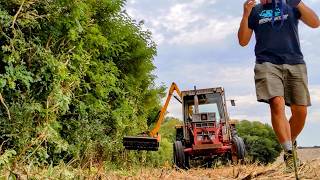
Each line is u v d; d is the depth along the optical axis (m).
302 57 4.42
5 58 6.02
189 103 13.20
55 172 4.68
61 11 7.16
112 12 10.60
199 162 12.70
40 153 6.11
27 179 4.32
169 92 12.20
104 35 10.62
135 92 12.71
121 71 12.30
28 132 6.28
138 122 13.67
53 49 7.35
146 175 5.79
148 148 9.84
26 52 6.62
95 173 4.96
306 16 4.34
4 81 5.86
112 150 9.98
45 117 6.69
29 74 6.27
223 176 5.88
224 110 12.90
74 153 7.77
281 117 4.26
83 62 7.93
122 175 5.68
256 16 4.44
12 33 6.46
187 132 12.86
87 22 8.70
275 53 4.35
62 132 8.31
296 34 4.40
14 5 6.33
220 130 12.62
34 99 6.76
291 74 4.36
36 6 6.80
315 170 4.33
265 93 4.30
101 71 9.67
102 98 10.27
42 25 7.03
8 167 4.38
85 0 8.62
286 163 4.41
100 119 9.89
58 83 6.83
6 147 6.18
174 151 11.97
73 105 8.79
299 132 4.59
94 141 8.90
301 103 4.41
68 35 7.27
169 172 6.14
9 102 6.47
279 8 4.37
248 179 4.57
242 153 11.62
